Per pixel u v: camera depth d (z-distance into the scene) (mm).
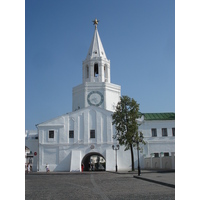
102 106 54406
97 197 13297
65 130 52250
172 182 18953
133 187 17844
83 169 55062
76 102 56719
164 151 52031
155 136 52500
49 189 18109
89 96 54844
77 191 16359
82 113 52750
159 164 44125
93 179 27219
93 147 51281
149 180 22719
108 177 30047
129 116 42188
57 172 46844
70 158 51188
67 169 50812
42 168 51156
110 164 49281
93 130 52125
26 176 35938
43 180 27672
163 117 55719
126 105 42906
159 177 24891
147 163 49781
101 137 51625
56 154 51625
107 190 16453
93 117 52562
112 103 55969
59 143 51750
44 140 52094
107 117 52219
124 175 33125
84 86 55219
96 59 56938
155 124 53062
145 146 51969
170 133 52812
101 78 56250
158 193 14234
